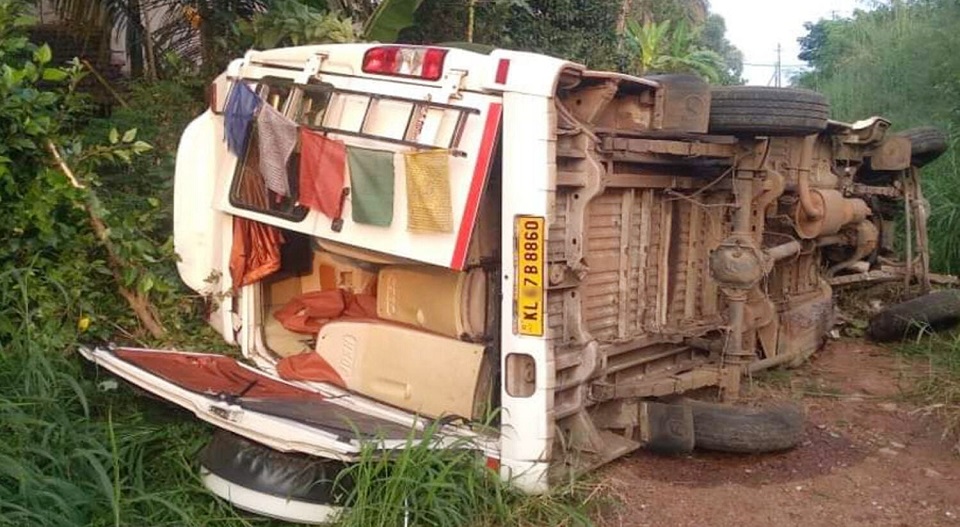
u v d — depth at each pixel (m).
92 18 8.19
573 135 4.16
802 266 7.14
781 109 4.81
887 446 5.32
